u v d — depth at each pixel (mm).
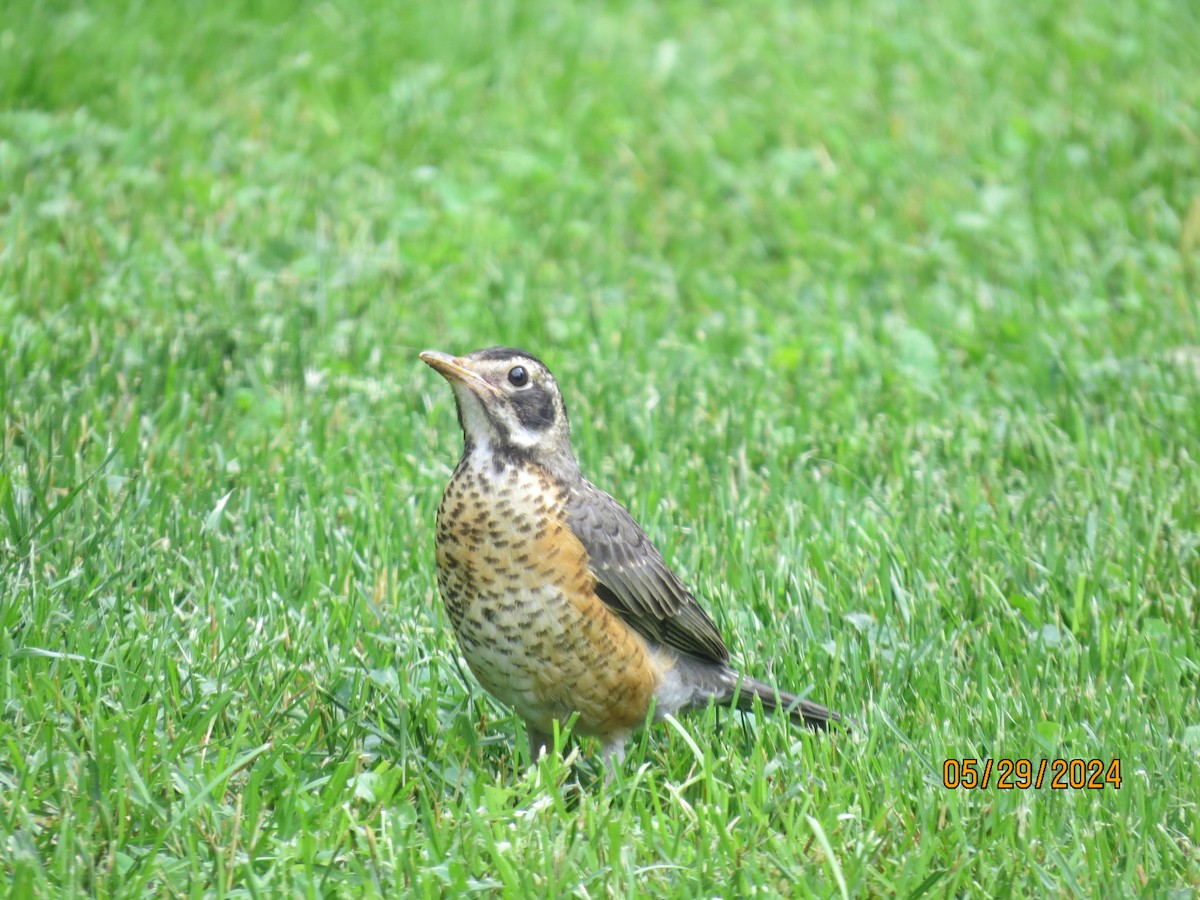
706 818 7656
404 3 20297
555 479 8367
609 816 7703
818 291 15180
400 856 7215
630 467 11797
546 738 8812
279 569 9812
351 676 8961
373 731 8477
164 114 16828
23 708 8086
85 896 6797
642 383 13078
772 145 17969
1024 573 10508
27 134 15969
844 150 17609
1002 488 11672
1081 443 12117
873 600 10148
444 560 8305
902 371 13547
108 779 7488
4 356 11961
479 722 8930
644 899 7141
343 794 7758
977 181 17328
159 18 18750
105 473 10820
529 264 15102
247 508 10672
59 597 9117
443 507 8320
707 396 13023
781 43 20281
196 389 12242
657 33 20547
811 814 7816
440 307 14242
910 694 9227
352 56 18719
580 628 8219
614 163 17344
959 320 14711
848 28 20672
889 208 16703
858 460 12148
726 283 15305
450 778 8125
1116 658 9547
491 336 13734
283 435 11852
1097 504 11391
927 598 10102
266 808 7758
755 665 9406
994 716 8805
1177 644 9672
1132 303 14688
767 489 11633
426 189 16391
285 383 12742
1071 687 9195
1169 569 10500
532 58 19328
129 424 11289
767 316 14430
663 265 15516
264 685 8703
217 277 14070
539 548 8156
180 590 9664
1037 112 18625
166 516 10406
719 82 19234
